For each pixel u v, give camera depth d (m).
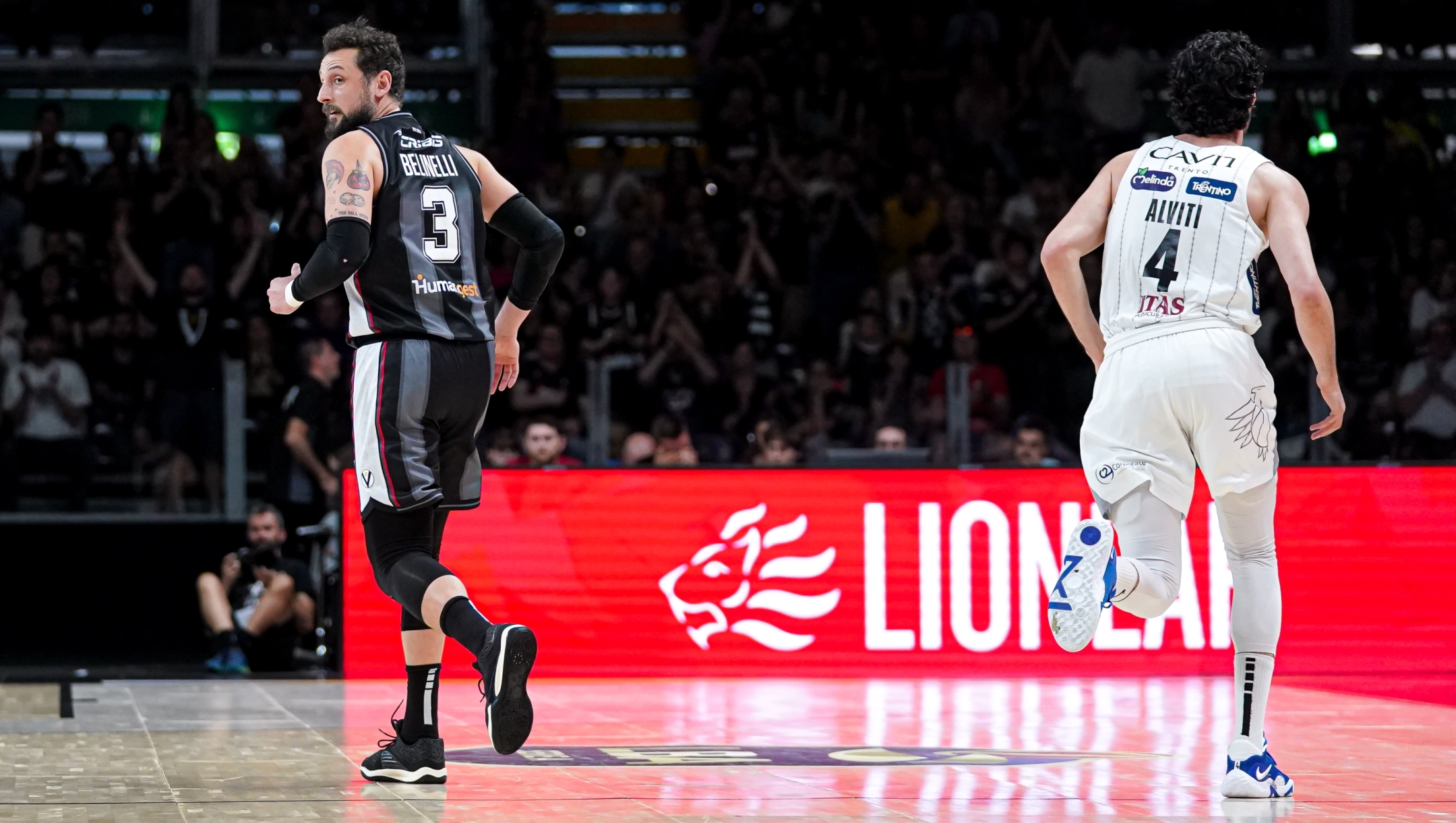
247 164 30.44
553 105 34.09
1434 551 16.16
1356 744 10.43
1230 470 8.29
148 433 23.91
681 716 12.16
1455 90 35.81
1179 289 8.34
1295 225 8.27
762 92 34.97
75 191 29.88
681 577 16.09
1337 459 27.17
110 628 21.45
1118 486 8.38
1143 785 8.45
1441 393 27.77
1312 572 16.09
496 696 7.63
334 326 26.20
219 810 7.49
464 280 8.76
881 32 35.81
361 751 9.84
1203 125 8.65
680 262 30.30
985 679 15.56
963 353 26.89
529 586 16.02
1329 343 8.15
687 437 22.17
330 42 8.81
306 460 22.19
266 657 18.06
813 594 16.08
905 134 34.44
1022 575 16.06
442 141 8.95
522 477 16.08
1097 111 34.31
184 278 27.14
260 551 18.28
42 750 9.88
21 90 33.97
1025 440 22.66
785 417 26.81
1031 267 28.98
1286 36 36.00
